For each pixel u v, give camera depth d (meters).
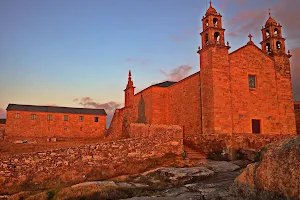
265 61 31.48
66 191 13.32
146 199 11.21
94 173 18.75
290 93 32.00
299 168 7.63
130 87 45.84
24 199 12.95
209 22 29.17
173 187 14.45
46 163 18.70
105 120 57.00
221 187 13.34
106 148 20.92
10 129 48.75
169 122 37.53
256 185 9.33
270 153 9.03
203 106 28.39
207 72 28.30
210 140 24.97
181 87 34.81
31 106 53.09
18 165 17.89
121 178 16.69
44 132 51.12
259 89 30.23
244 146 23.25
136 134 33.00
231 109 27.72
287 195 7.76
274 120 30.28
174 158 22.28
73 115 54.25
